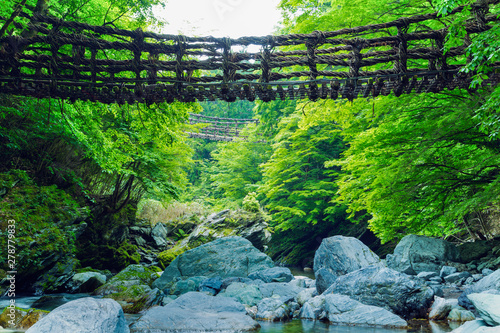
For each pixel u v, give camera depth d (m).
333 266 7.45
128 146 10.89
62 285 8.24
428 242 8.62
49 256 8.12
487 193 6.92
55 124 9.08
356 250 7.61
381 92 5.45
